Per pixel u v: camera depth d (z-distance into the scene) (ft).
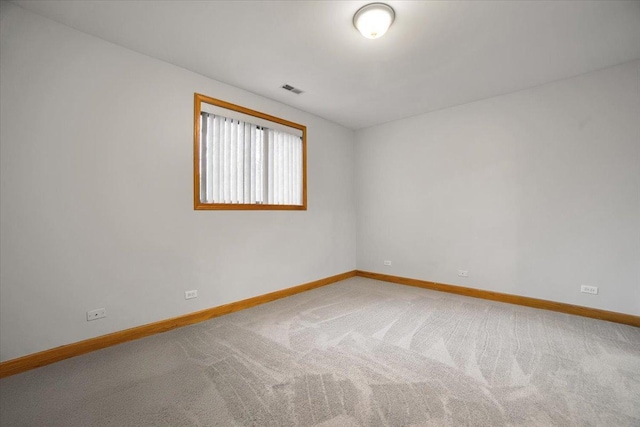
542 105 11.27
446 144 13.92
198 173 10.16
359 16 7.06
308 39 8.27
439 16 7.21
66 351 7.36
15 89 6.84
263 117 12.34
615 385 6.11
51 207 7.29
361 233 17.47
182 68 9.87
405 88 11.63
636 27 7.66
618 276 9.76
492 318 10.12
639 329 9.09
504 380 6.31
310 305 11.78
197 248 10.16
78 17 7.25
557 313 10.65
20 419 5.15
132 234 8.66
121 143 8.47
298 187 14.10
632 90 9.52
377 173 16.65
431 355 7.45
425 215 14.69
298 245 13.98
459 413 5.26
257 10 7.03
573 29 7.77
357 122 16.24
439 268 14.20
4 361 6.59
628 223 9.60
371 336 8.64
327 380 6.33
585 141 10.36
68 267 7.52
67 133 7.54
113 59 8.37
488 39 8.25
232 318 10.30
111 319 8.22
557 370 6.71
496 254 12.42
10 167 6.77
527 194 11.62
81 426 4.99
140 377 6.48
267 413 5.29
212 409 5.41
